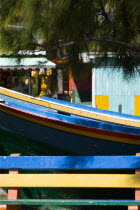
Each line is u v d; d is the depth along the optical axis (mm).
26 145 10133
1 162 7383
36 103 13875
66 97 26266
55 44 8414
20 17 8078
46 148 10242
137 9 7488
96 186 7086
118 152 10211
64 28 8023
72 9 7844
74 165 7250
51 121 10133
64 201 6980
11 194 7320
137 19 8125
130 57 8789
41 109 13641
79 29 8016
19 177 7270
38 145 10203
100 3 8070
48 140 10195
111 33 8328
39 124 10164
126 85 25703
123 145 10148
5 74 27609
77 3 7844
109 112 15773
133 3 7508
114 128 11312
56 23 7957
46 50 8312
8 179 7301
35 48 8227
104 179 7082
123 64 8883
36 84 27203
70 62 8945
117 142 10141
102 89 25750
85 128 10156
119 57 8711
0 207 7109
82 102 29562
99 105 25875
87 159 7230
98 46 8773
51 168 7301
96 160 7211
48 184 7191
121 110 25844
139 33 8422
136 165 7109
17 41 8055
